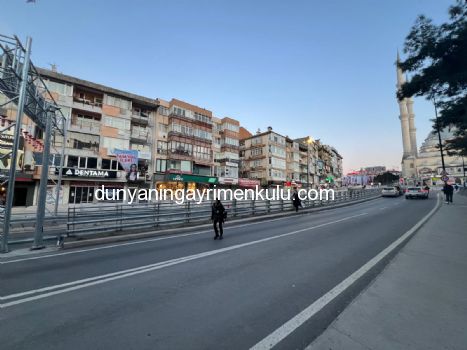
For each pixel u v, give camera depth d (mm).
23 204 21594
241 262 5328
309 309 3172
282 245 6836
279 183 48312
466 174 69562
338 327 2611
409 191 25250
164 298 3594
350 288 3824
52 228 10281
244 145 52188
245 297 3582
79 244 7164
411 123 83625
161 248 6793
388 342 2334
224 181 38500
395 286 3656
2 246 6453
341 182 95625
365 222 10883
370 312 2906
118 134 28062
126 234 8422
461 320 2682
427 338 2373
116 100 28406
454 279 3875
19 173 20719
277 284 4055
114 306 3359
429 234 7297
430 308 2973
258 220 12617
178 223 10445
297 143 56344
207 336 2611
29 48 6820
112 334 2682
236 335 2621
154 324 2877
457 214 11281
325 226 10094
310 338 2543
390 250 6035
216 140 41188
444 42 6332
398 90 8414
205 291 3820
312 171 62844
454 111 10211
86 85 26000
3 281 4359
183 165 33062
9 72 6457
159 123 32500
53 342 2555
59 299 3609
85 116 26578
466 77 6531
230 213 12391
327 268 4816
